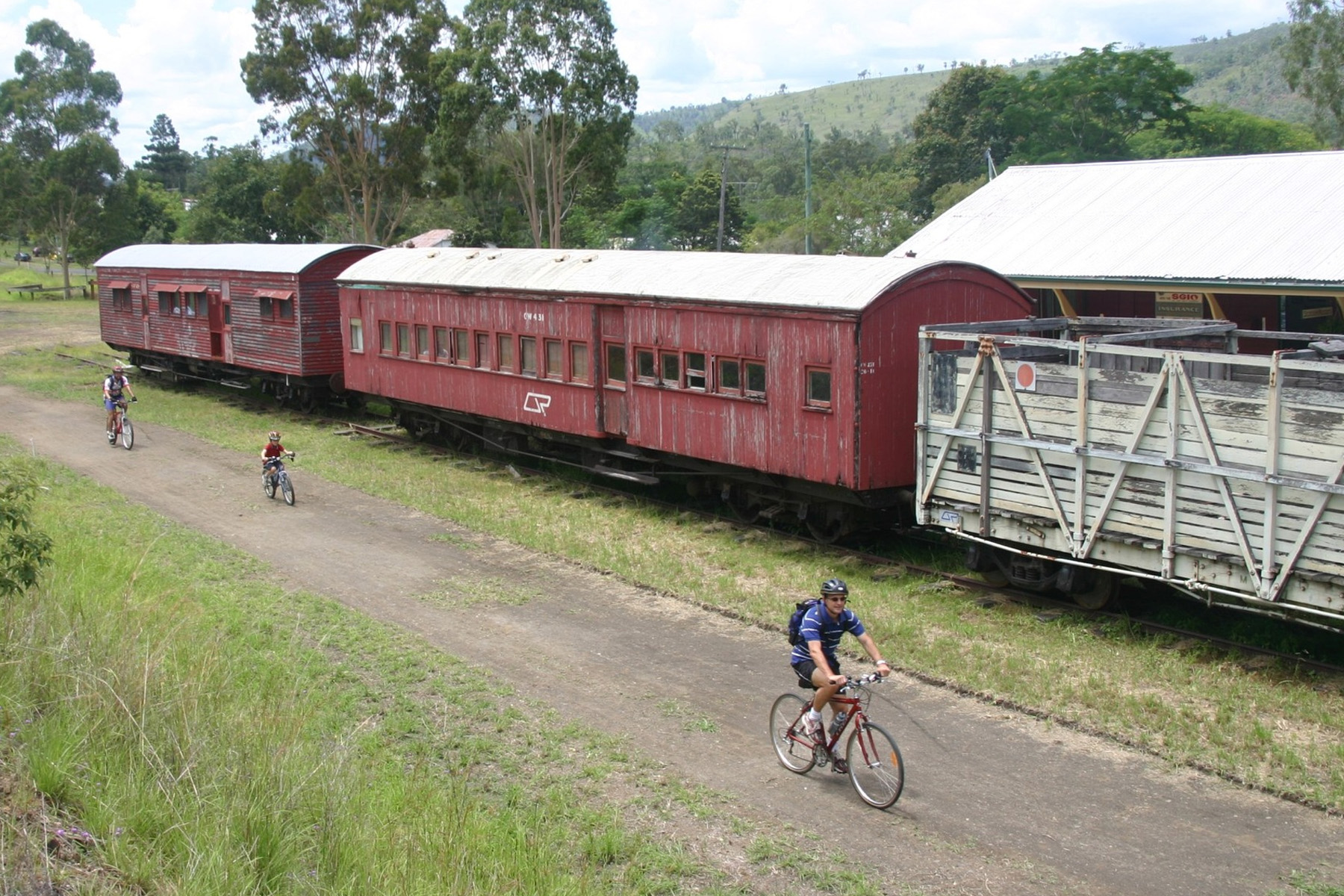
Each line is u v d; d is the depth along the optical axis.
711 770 9.47
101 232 71.81
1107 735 9.86
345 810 7.65
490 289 21.36
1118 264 21.88
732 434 16.75
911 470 15.39
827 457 15.27
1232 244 21.02
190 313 31.97
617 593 14.33
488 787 9.15
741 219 62.78
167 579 14.34
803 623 9.05
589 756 9.71
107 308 37.19
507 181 51.81
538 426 20.83
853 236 55.34
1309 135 61.44
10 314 58.47
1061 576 12.94
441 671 11.66
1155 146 57.97
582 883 7.24
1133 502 11.73
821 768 9.46
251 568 15.44
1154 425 11.46
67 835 6.99
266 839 7.10
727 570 15.19
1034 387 12.52
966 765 9.45
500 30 44.34
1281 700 10.36
